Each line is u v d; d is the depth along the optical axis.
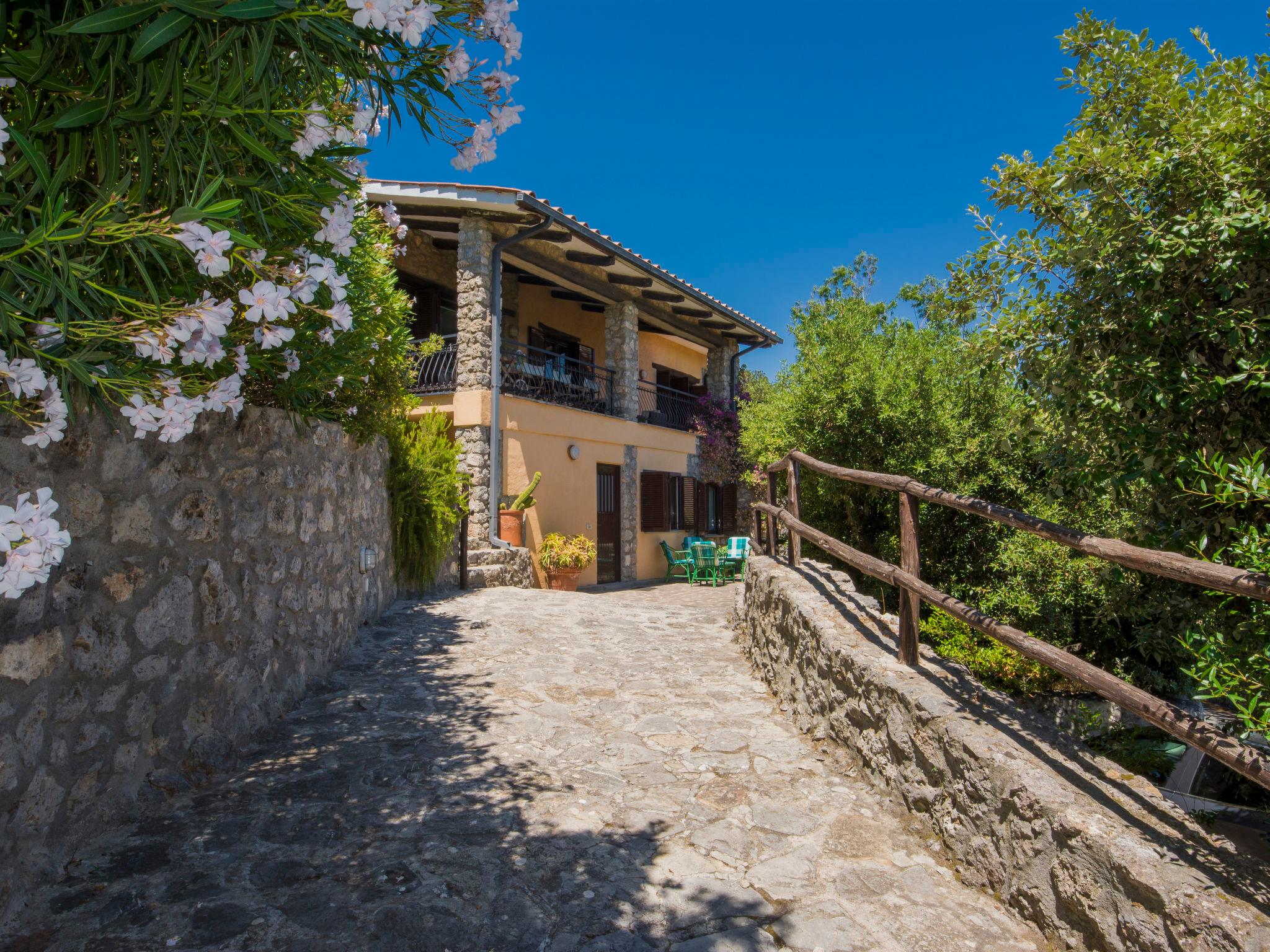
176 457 3.14
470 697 4.66
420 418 9.48
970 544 6.55
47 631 2.42
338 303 2.29
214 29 1.70
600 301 14.43
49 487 2.41
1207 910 1.84
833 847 2.90
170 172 1.75
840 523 7.71
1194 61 2.39
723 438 17.28
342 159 2.19
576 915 2.40
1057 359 2.66
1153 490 2.58
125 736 2.86
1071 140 2.44
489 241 10.69
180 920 2.28
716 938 2.31
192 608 3.27
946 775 2.89
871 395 7.15
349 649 5.61
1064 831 2.28
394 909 2.38
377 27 1.62
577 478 12.68
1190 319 2.29
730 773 3.61
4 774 2.24
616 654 6.09
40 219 1.66
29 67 1.63
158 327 1.75
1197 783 3.40
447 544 8.84
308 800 3.14
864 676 3.57
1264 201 2.09
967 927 2.40
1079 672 2.37
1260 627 2.08
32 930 2.20
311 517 4.64
